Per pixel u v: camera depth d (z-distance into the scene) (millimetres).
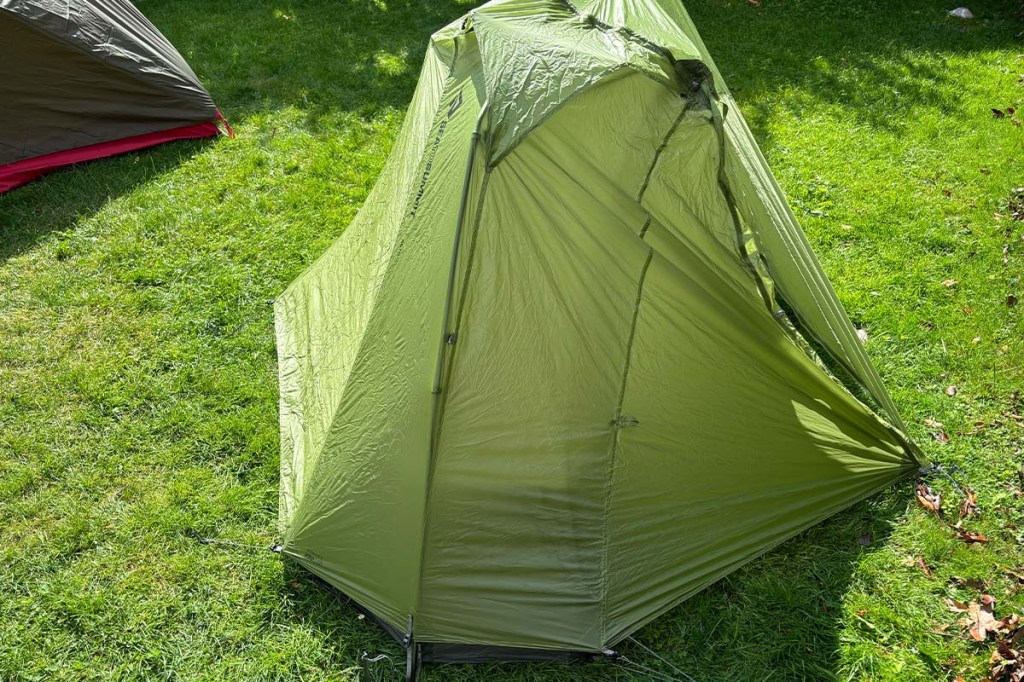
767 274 3992
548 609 3512
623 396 3598
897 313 5328
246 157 7008
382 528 3582
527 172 3359
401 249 3828
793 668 3445
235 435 4578
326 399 4285
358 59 8680
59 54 6363
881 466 4109
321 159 6965
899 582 3768
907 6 10023
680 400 3732
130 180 6672
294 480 4195
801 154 7105
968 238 6016
